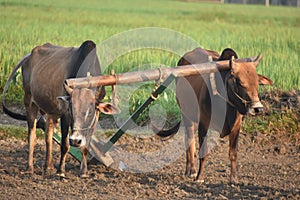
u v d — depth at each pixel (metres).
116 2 76.12
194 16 57.25
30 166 13.98
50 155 14.20
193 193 12.18
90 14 53.03
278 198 11.70
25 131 17.72
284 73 22.88
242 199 11.68
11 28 35.91
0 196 11.74
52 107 13.94
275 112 18.55
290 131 17.70
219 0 100.31
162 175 13.90
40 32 34.34
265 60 25.11
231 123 12.82
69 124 13.00
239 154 16.09
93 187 12.52
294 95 19.69
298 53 29.14
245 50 28.23
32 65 14.84
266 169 14.63
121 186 12.60
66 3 66.25
